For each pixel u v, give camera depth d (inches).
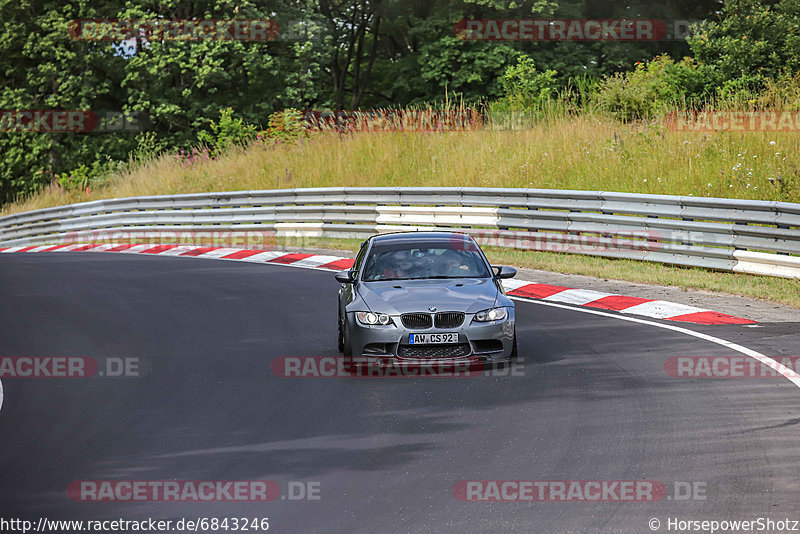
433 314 973.8
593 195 1786.4
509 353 994.1
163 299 1590.8
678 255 1637.6
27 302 1641.2
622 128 2452.0
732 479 618.5
